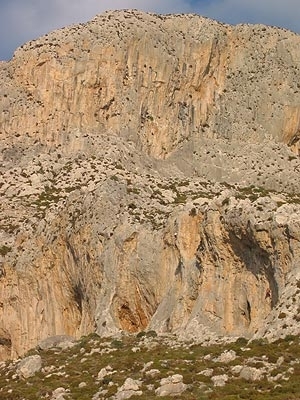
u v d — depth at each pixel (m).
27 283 90.75
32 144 124.94
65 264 87.25
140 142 125.56
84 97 127.06
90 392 54.66
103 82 127.44
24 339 89.94
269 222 65.00
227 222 68.50
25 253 91.81
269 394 47.19
